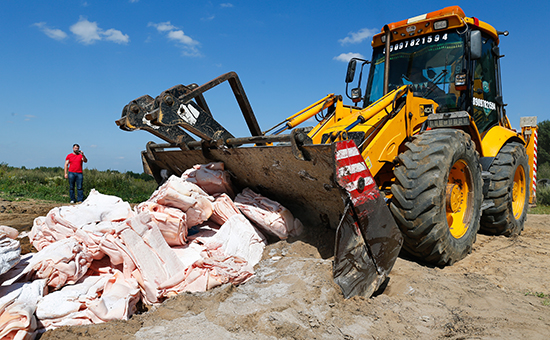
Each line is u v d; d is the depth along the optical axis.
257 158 3.33
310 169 2.99
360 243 2.82
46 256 2.54
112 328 2.09
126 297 2.39
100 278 2.69
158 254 2.73
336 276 2.71
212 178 3.65
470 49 4.14
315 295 2.51
